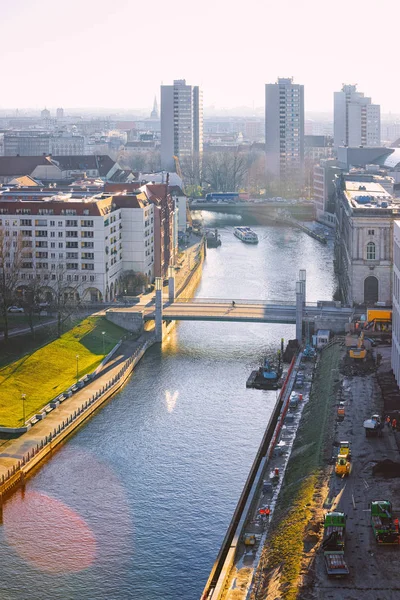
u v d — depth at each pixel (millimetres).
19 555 189250
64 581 180625
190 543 193625
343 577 154625
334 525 167375
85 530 198750
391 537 164125
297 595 150750
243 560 173875
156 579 181500
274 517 189375
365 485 191250
